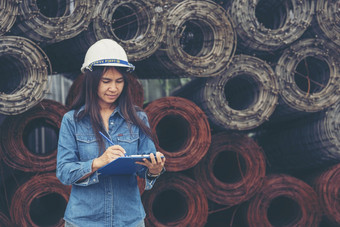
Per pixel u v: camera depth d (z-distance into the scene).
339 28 4.11
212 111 4.03
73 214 2.03
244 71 4.06
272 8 4.45
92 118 2.05
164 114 3.96
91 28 3.61
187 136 4.12
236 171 4.64
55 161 3.82
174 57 3.81
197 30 4.19
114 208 2.05
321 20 4.09
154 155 2.03
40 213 4.49
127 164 1.90
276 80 4.12
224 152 4.94
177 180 4.04
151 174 2.09
